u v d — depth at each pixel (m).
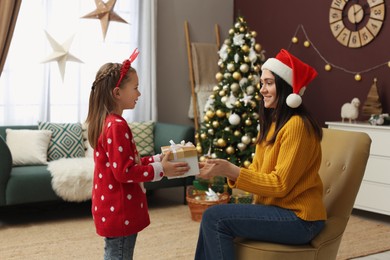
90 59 5.04
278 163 2.05
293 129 2.04
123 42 5.25
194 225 3.98
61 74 4.79
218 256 2.05
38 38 4.73
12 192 3.80
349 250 3.45
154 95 5.41
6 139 4.35
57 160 4.32
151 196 5.12
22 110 4.72
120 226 2.03
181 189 5.45
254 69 4.77
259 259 2.05
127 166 1.96
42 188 3.90
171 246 3.44
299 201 2.07
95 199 2.09
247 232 2.07
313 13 5.20
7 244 3.43
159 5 5.57
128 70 2.12
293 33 5.43
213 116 4.77
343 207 2.31
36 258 3.16
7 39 4.46
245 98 4.52
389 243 3.63
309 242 2.14
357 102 4.53
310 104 5.29
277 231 2.05
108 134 2.00
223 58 4.88
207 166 2.09
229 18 6.15
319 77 5.18
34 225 3.94
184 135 4.70
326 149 2.51
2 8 4.41
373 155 4.18
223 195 4.10
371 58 4.65
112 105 2.09
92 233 3.74
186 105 5.85
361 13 4.69
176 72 5.74
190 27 5.83
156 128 5.04
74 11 4.92
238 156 4.71
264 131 2.23
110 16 4.98
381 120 4.24
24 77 4.70
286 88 2.12
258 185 2.02
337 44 4.96
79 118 5.01
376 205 4.17
